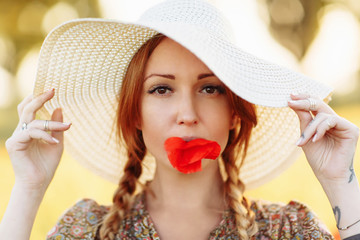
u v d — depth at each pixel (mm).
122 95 1636
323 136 1536
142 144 1765
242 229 1585
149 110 1504
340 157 1494
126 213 1709
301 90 1489
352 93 12883
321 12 16656
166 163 1521
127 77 1603
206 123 1472
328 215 3395
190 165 1397
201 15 1530
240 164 1809
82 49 1531
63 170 4164
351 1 16391
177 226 1648
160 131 1485
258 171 1905
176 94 1490
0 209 3738
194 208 1654
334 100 11891
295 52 16859
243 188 1782
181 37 1272
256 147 1874
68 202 3713
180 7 1551
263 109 1777
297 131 1758
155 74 1478
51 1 16844
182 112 1438
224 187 1711
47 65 1492
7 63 18422
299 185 3773
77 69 1599
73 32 1433
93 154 1924
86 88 1703
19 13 16953
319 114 1434
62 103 1710
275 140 1825
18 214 1541
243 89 1336
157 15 1566
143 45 1539
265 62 1499
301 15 16797
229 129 1693
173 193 1661
